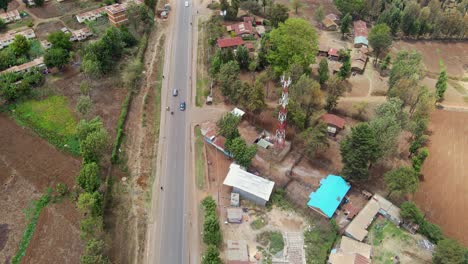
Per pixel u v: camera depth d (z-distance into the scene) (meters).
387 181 99.38
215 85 140.00
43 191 101.38
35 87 136.25
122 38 155.88
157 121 124.94
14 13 176.25
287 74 127.44
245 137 119.31
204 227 89.69
